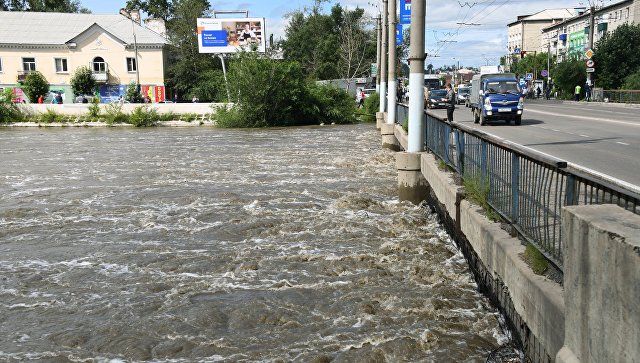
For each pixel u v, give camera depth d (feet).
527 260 18.47
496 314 21.53
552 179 17.22
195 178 58.90
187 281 26.58
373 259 29.12
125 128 152.05
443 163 38.96
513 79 99.60
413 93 42.22
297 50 303.68
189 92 222.07
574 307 11.87
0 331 21.35
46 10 284.82
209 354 19.10
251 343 19.83
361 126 146.00
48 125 158.30
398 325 21.02
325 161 71.26
